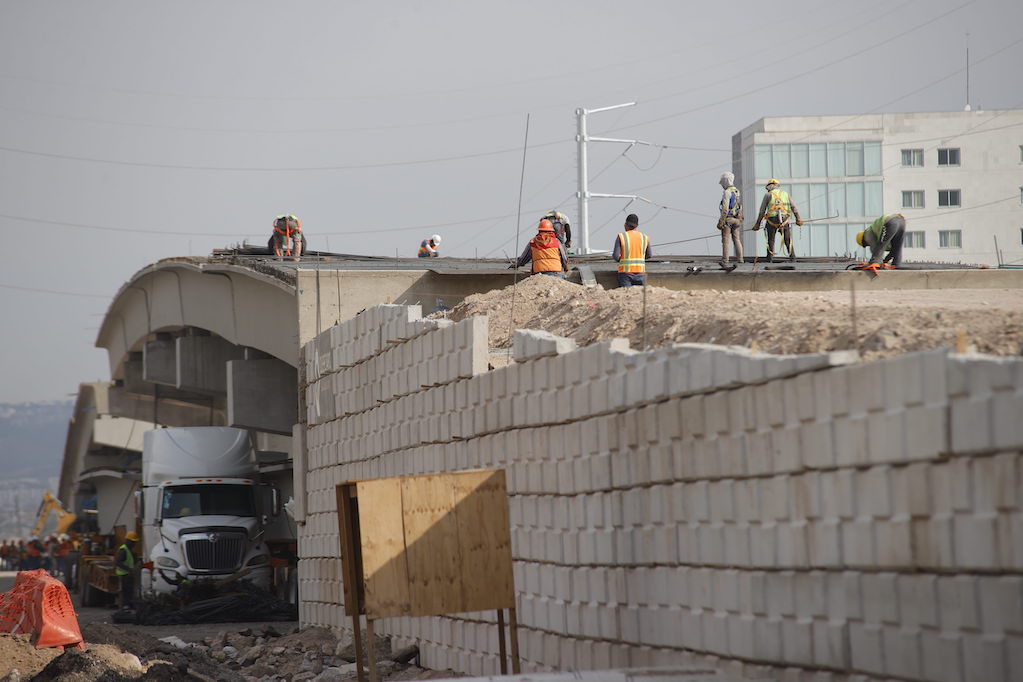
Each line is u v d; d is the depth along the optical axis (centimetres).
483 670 5419
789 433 3269
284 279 10500
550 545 4884
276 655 7319
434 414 6222
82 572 15438
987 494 2600
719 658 3622
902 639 2847
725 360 3556
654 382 3994
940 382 2716
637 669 3594
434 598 4294
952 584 2700
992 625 2586
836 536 3075
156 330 16100
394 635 6844
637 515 4147
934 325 4088
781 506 3312
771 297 6506
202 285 13800
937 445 2716
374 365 7306
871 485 2952
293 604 11369
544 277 8556
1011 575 2542
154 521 11650
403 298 9912
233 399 12688
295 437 9194
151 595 11412
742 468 3494
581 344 6425
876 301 6347
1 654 5544
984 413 2595
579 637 4612
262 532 11838
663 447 3956
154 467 12100
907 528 2825
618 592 4297
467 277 10125
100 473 16825
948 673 2700
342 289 9788
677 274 9844
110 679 5059
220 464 12225
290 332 10781
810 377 3180
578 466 4603
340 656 6788
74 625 5988
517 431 5203
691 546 3788
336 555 8100
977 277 9644
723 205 10069
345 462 7962
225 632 8506
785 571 3297
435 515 4350
